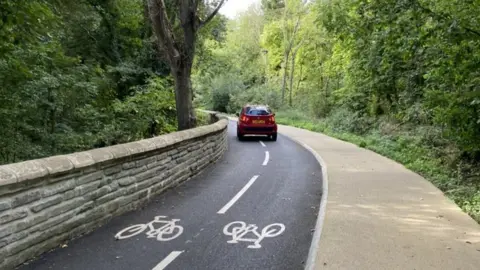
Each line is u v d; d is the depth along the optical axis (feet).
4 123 34.27
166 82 68.13
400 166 41.63
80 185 20.24
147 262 17.16
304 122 112.37
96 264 16.81
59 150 38.96
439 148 46.93
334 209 24.58
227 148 60.85
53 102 38.37
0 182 15.15
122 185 24.14
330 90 120.57
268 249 18.89
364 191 29.73
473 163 40.16
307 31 143.13
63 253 17.87
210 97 177.88
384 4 36.83
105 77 59.16
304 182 35.50
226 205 26.94
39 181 17.39
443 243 18.49
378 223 21.67
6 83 33.78
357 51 72.33
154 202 27.40
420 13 31.53
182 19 46.85
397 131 64.59
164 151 30.19
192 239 20.16
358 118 83.87
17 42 32.42
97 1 65.87
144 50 70.59
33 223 17.15
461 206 26.18
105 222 22.43
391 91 73.20
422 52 35.47
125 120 55.16
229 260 17.51
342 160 46.09
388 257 16.75
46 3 35.91
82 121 45.37
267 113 73.77
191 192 30.76
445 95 32.65
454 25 28.68
